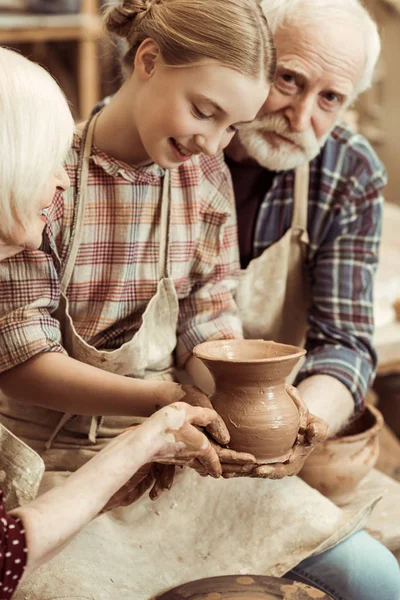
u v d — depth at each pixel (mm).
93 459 1309
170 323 1845
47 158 1257
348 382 1969
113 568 1607
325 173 2104
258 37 1487
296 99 1853
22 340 1613
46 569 1524
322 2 1820
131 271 1768
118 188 1726
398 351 2793
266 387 1450
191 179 1845
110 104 1714
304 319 2250
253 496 1802
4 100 1215
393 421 3438
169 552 1721
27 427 1836
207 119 1528
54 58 5188
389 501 2143
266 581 1562
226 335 1884
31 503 1250
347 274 2102
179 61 1495
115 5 1726
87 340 1755
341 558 1723
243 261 2154
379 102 5598
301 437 1561
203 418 1398
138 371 1798
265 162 1953
